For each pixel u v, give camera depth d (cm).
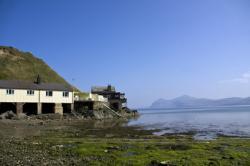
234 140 3947
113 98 13238
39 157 2531
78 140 3828
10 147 3000
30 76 14450
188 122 9412
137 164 2359
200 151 2892
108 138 4288
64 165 2289
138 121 9925
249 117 12000
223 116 13638
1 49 15350
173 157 2589
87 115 9494
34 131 5334
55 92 8844
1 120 7100
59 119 8412
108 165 2336
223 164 2391
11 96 7981
